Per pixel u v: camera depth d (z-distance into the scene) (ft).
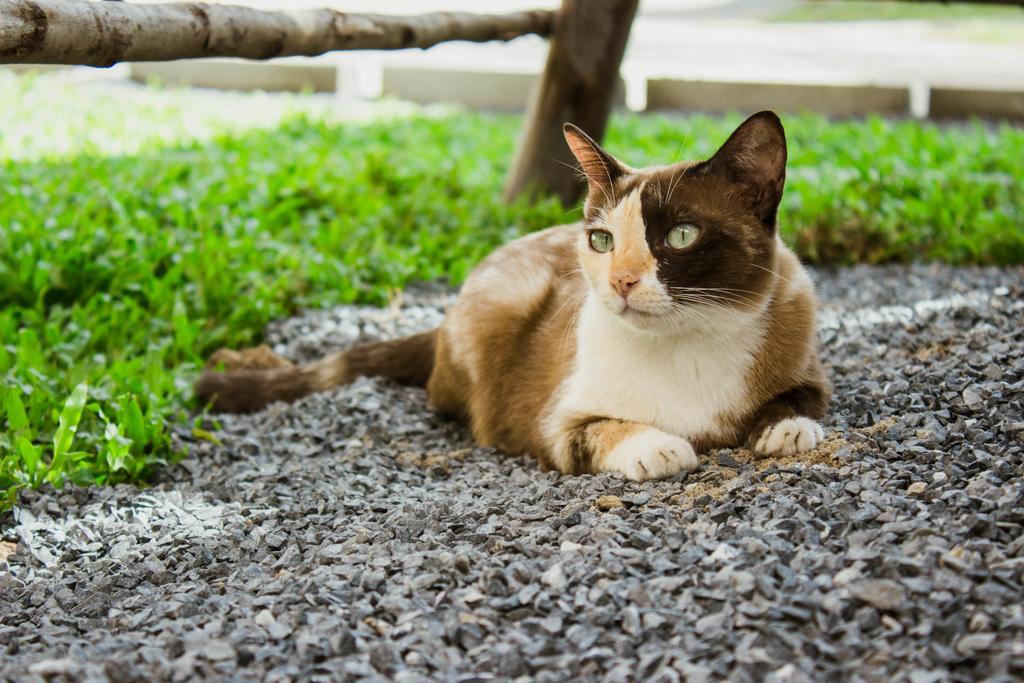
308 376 4.60
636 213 3.74
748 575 3.25
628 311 3.74
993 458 3.58
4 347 4.46
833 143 8.38
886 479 3.55
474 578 3.41
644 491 3.68
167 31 3.89
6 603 3.55
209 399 4.54
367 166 6.64
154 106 9.53
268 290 5.12
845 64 11.59
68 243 5.16
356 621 3.31
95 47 3.71
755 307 3.80
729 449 3.88
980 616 3.10
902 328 4.66
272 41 4.27
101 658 3.25
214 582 3.57
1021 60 12.05
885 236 5.76
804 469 3.64
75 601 3.55
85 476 4.00
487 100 10.99
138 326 4.87
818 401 3.96
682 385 3.85
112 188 5.87
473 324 4.26
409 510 3.72
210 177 6.37
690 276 3.73
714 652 3.13
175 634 3.33
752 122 3.71
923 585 3.19
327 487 3.96
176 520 3.84
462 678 3.13
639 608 3.25
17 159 7.12
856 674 3.06
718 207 3.75
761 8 16.33
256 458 4.22
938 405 3.93
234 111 9.55
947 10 16.20
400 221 5.90
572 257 4.25
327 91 11.12
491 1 12.89
